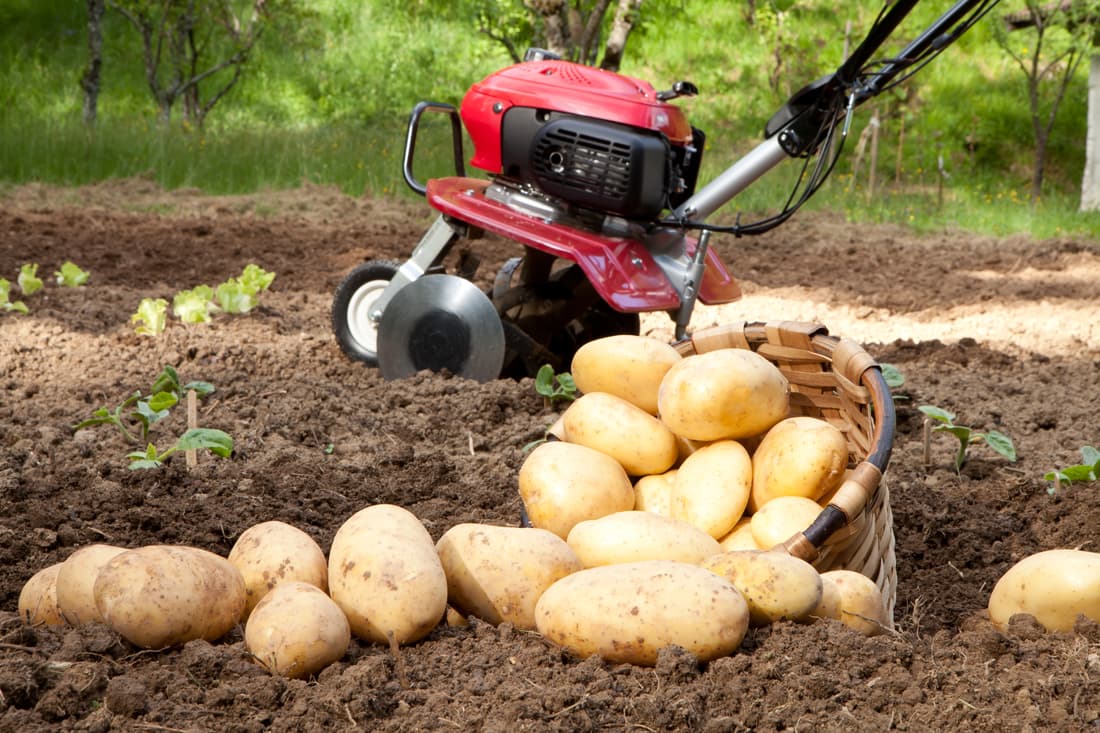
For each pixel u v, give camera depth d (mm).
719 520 1879
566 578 1746
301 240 4523
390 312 2502
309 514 2049
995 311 3646
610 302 2348
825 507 1831
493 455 2270
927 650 1766
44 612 1754
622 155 2367
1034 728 1667
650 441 1936
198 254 4090
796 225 5535
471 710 1673
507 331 2492
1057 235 5430
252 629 1702
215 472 2154
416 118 2506
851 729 1660
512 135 2438
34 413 2342
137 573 1698
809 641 1730
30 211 4730
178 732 1639
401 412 2398
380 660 1695
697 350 2055
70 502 2045
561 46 5219
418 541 1757
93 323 2852
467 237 2514
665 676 1698
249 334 2830
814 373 2012
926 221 5715
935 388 2598
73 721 1646
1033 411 2477
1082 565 1797
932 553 2041
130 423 2324
